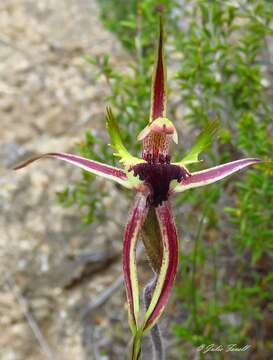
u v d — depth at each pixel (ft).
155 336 0.40
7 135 0.70
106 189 0.67
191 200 0.55
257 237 0.52
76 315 0.60
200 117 0.56
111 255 0.64
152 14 0.61
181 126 0.67
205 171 0.37
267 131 0.59
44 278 0.61
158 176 0.36
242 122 0.52
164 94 0.38
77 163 0.35
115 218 0.65
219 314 0.55
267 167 0.48
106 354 0.59
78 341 0.59
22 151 0.69
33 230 0.64
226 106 0.60
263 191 0.50
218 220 0.60
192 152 0.38
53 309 0.60
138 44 0.60
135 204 0.36
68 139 0.71
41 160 0.68
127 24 0.61
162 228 0.36
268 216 0.51
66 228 0.64
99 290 0.62
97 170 0.36
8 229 0.63
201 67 0.54
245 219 0.50
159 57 0.37
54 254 0.63
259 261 0.61
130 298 0.34
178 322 0.60
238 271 0.60
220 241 0.62
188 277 0.58
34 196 0.65
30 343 0.58
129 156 0.37
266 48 0.66
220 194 0.58
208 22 0.58
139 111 0.57
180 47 0.59
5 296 0.60
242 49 0.55
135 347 0.33
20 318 0.59
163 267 0.35
